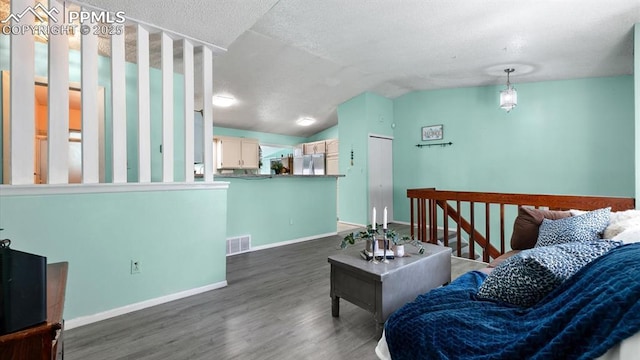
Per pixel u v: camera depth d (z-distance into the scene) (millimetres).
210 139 2867
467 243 4867
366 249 2248
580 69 4191
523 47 3531
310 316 2240
